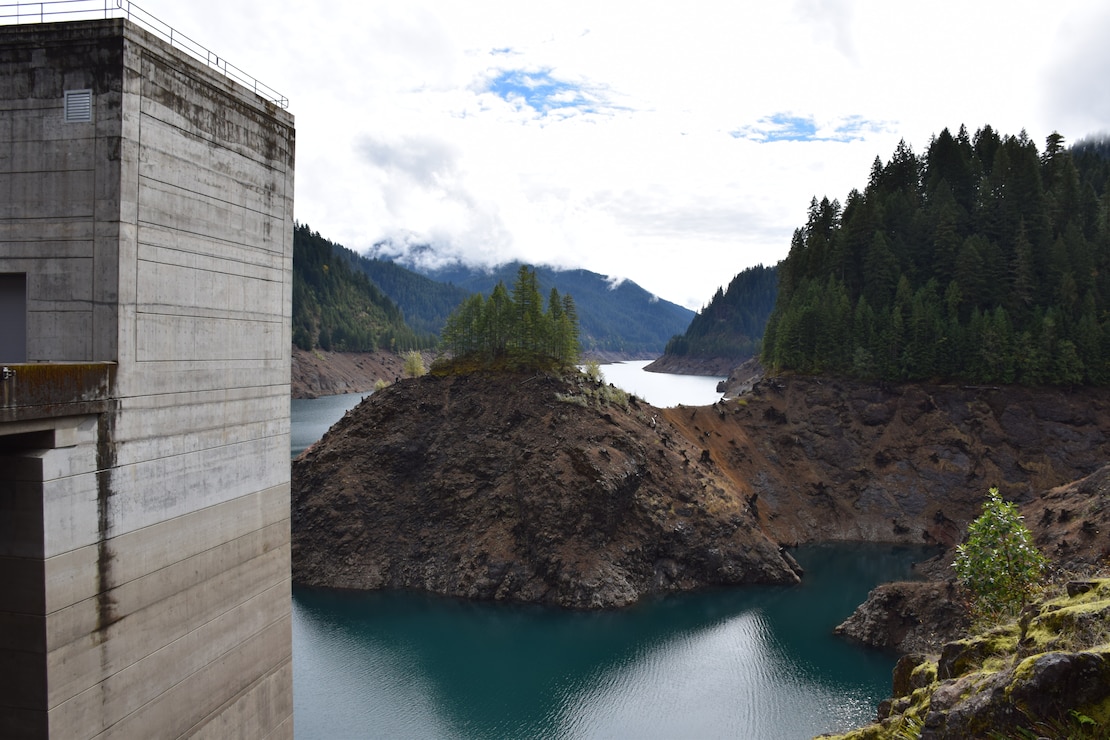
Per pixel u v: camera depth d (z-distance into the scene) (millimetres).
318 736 51312
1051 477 102250
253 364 34906
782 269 151500
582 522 79500
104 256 27109
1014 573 37375
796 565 87250
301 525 87562
